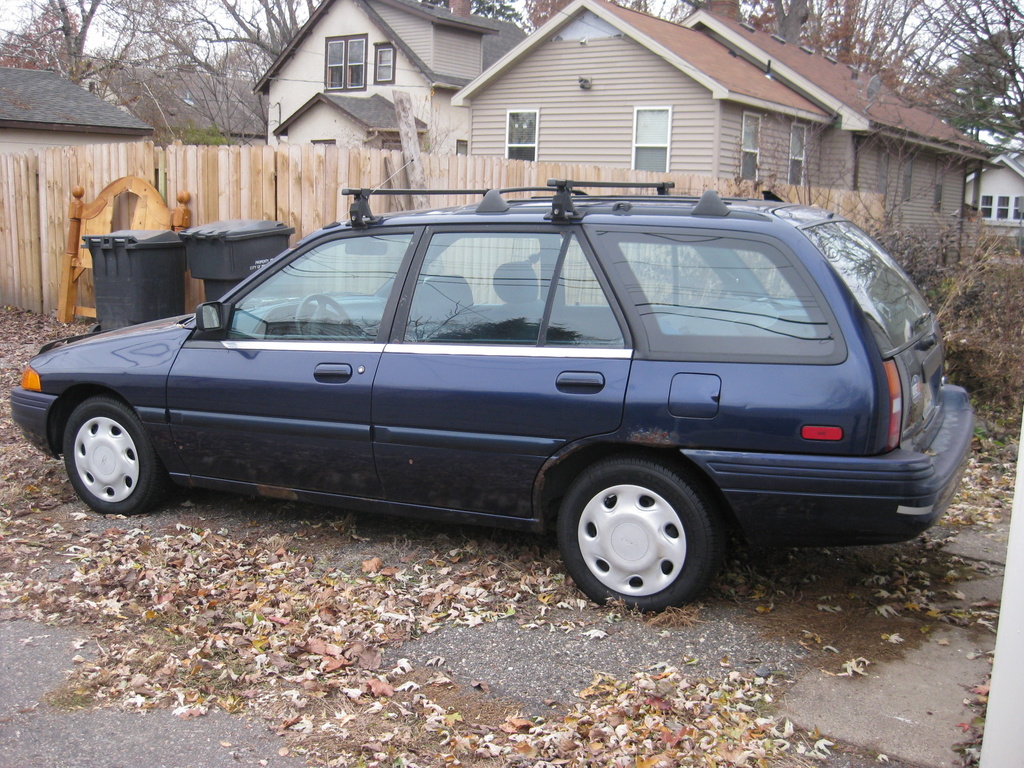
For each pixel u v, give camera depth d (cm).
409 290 463
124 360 529
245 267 897
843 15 3238
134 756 322
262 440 490
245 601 439
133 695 359
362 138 2858
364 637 403
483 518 452
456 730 337
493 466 436
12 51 2856
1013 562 280
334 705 355
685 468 407
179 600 437
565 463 433
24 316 1200
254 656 388
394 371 453
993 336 835
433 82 2972
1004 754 282
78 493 557
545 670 378
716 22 2314
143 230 988
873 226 1180
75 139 2002
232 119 3669
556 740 325
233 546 503
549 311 430
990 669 374
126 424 536
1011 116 1376
